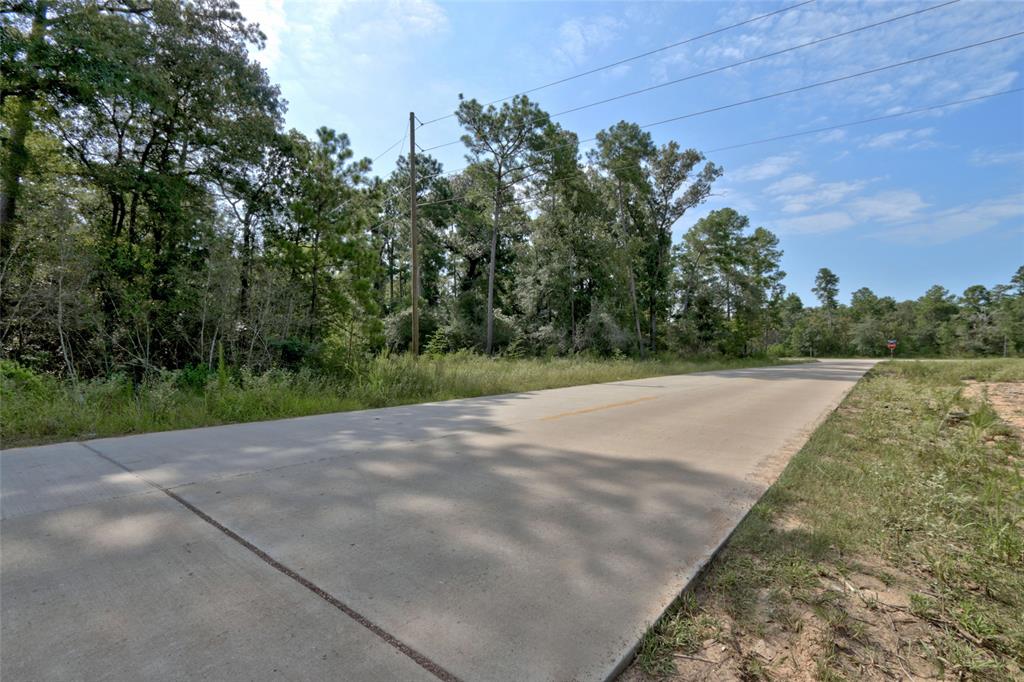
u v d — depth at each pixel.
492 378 14.50
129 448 5.68
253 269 14.17
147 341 12.17
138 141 13.93
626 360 28.64
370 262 14.89
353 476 4.69
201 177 14.78
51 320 11.37
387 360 14.57
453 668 2.00
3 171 11.41
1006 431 7.68
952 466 5.39
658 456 5.76
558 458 5.57
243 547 3.08
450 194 38.88
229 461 5.15
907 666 2.21
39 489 4.11
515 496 4.20
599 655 2.12
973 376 19.55
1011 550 3.21
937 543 3.41
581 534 3.42
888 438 7.12
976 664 2.19
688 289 44.56
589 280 33.69
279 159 15.29
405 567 2.87
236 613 2.35
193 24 13.82
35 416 6.68
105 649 2.05
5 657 1.98
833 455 5.88
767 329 60.19
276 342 13.16
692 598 2.63
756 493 4.41
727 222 42.56
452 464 5.22
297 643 2.13
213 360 13.06
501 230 34.88
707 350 42.22
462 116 29.62
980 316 72.38
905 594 2.83
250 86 14.82
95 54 11.16
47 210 11.83
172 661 1.99
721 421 8.40
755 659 2.21
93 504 3.77
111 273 12.05
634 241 35.31
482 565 2.92
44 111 12.40
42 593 2.48
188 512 3.64
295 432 6.89
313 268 14.68
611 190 36.38
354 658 2.04
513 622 2.35
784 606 2.65
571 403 10.68
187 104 14.00
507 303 37.72
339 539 3.24
